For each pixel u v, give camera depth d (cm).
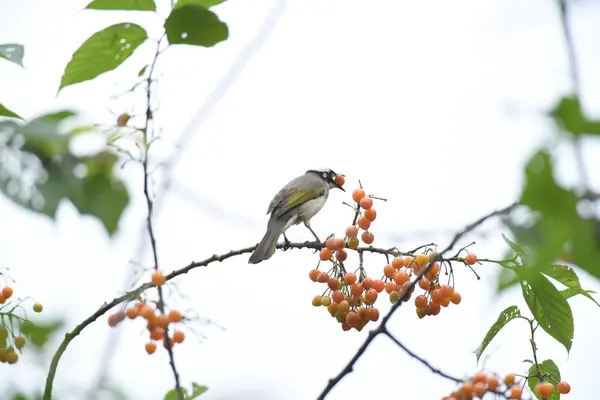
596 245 339
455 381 679
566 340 731
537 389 733
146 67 619
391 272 906
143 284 740
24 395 605
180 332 755
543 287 714
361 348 671
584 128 328
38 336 676
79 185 461
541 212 343
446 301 863
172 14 625
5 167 441
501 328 784
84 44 641
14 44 597
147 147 608
